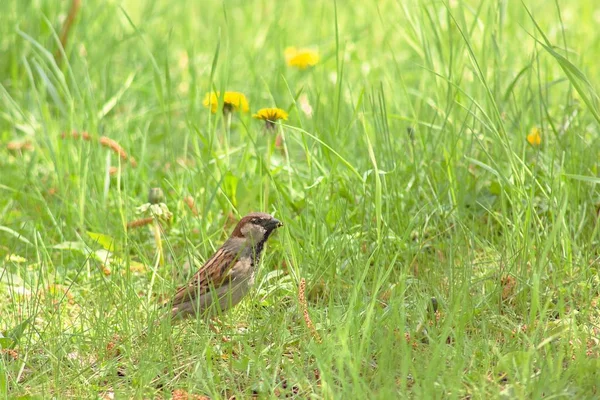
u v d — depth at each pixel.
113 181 13.21
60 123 15.19
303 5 20.69
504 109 12.14
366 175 10.43
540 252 9.62
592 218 10.65
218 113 11.57
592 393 7.22
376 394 7.19
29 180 13.06
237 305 9.89
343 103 14.07
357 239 10.41
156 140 14.92
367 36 18.70
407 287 9.25
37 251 10.63
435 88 13.29
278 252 10.91
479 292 9.41
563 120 11.98
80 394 7.99
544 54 15.32
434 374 7.24
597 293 9.34
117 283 10.25
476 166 11.98
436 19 13.34
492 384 7.48
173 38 19.38
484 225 10.94
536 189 11.14
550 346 7.95
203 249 11.30
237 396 7.72
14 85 16.34
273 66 17.38
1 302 10.34
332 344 7.77
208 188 12.14
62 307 9.79
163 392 7.93
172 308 9.51
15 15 17.59
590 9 19.67
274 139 11.43
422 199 11.48
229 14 19.98
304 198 11.48
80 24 17.45
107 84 16.20
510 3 17.38
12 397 7.81
